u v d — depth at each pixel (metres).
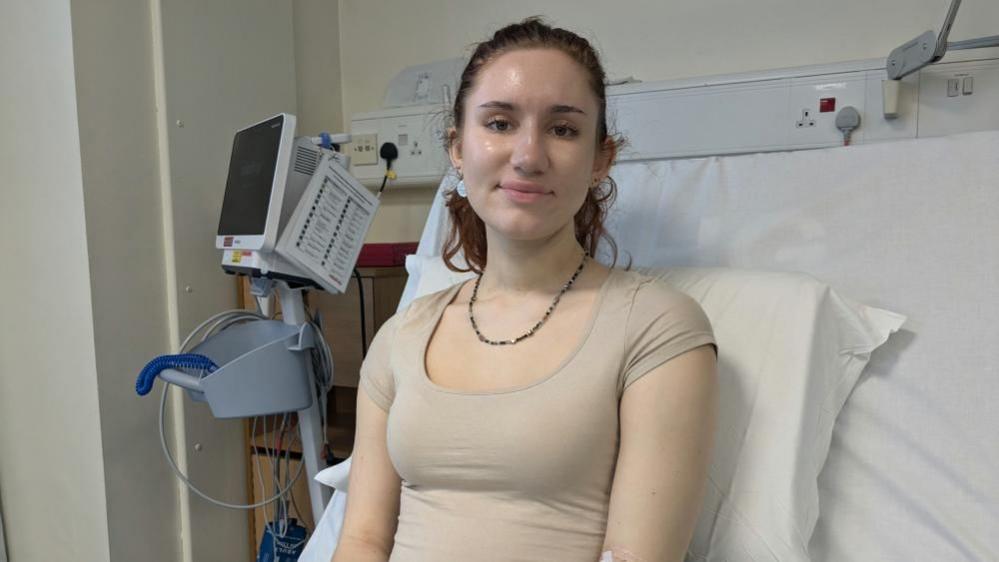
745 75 1.59
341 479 1.16
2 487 1.77
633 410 0.78
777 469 0.87
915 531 0.91
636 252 1.22
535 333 0.88
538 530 0.78
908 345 1.00
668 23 1.79
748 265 1.14
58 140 1.50
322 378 1.54
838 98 1.52
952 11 1.24
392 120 2.01
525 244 0.92
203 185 1.74
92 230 1.50
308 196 1.44
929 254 1.04
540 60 0.85
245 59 1.86
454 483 0.83
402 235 2.14
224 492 1.78
